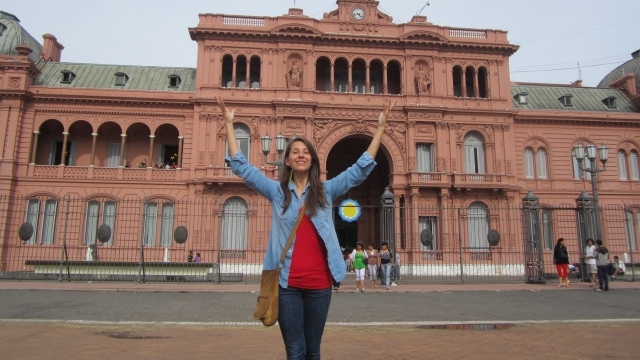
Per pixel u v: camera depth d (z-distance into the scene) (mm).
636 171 43406
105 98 38438
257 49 39406
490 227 38250
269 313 3996
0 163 36438
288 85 38750
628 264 32406
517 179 40594
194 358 7707
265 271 4199
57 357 7605
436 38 40406
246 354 8055
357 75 41906
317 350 4188
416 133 39250
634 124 43719
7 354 7746
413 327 11094
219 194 37219
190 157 38375
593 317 12906
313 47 39750
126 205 37625
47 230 36688
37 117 38188
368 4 41219
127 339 9320
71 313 13336
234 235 36938
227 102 38125
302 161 4422
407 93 39844
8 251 35406
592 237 27078
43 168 37500
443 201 37938
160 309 14508
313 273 4145
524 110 42094
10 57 37906
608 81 54375
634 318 12555
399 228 37969
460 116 40000
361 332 10367
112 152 40375
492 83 41094
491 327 11023
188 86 41781
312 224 4266
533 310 14492
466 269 36562
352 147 44812
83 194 37406
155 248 36188
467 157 39969
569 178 42062
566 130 43062
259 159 37500
